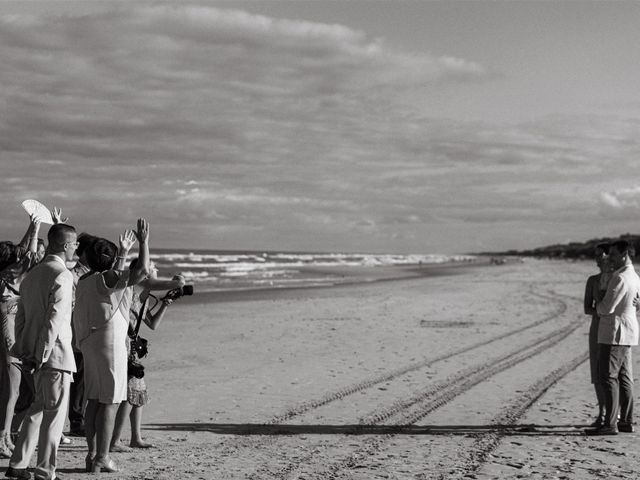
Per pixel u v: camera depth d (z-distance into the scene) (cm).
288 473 570
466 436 707
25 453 529
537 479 558
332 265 9144
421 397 900
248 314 2066
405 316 2012
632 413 772
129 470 569
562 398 893
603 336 711
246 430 727
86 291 553
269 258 11912
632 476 568
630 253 721
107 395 551
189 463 595
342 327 1725
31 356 525
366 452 642
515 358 1223
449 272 6831
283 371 1095
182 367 1132
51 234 535
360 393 925
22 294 530
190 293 654
